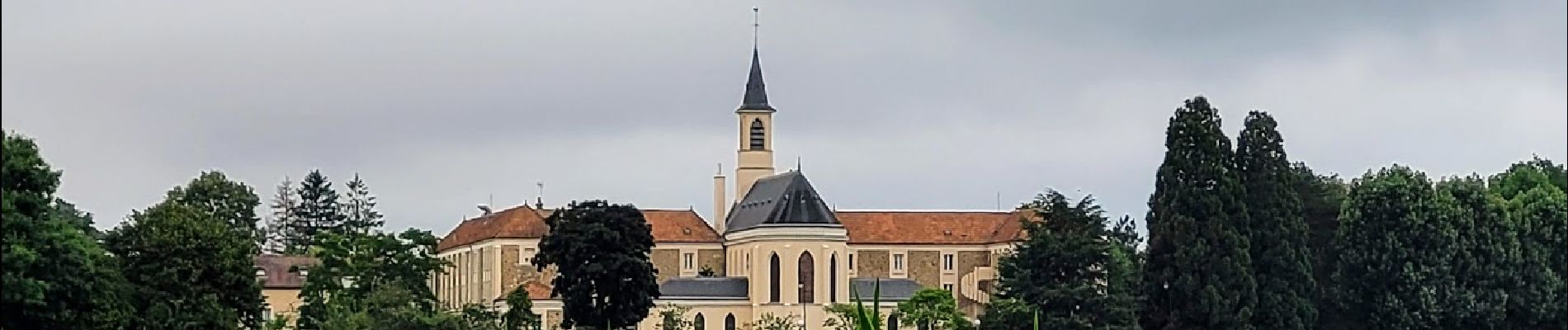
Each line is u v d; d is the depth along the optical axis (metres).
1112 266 150.00
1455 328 155.12
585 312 160.50
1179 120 154.62
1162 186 155.12
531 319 160.62
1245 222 151.38
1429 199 157.00
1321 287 158.12
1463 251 155.88
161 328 105.69
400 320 139.12
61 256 93.69
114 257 111.50
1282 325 149.50
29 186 94.88
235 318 111.44
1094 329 143.75
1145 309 151.50
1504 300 155.00
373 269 151.88
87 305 95.50
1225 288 148.50
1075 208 154.00
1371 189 160.00
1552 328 158.50
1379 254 156.38
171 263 111.62
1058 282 149.12
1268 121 155.62
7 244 90.56
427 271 155.00
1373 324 155.75
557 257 162.25
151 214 115.38
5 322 90.81
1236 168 154.12
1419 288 154.50
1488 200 160.62
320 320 144.38
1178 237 150.75
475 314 153.88
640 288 161.62
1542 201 163.88
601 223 162.62
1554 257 162.50
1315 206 166.25
